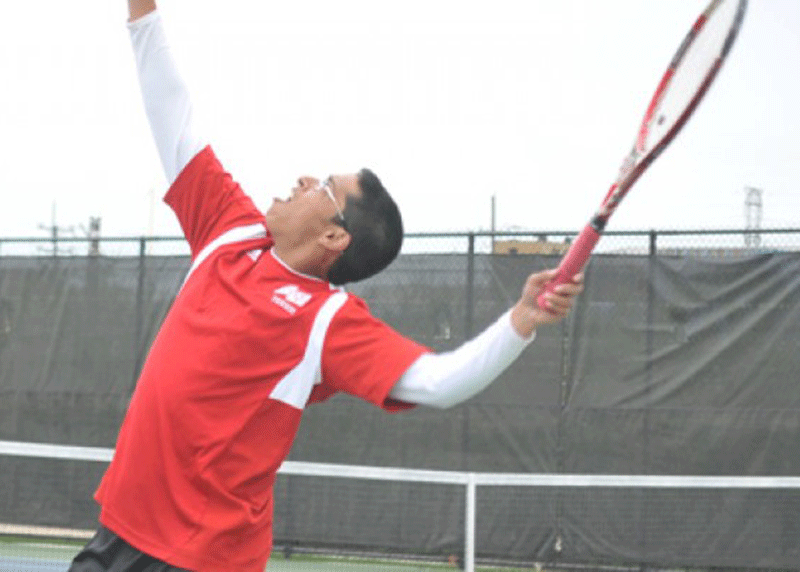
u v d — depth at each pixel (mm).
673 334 19531
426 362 5457
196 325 5699
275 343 5586
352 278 5977
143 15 6137
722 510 19234
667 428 19406
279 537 20562
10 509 21875
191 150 6223
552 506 19609
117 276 22016
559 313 5043
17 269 22516
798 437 18969
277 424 5699
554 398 19766
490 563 19656
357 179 5961
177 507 5602
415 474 16234
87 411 21859
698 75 5684
